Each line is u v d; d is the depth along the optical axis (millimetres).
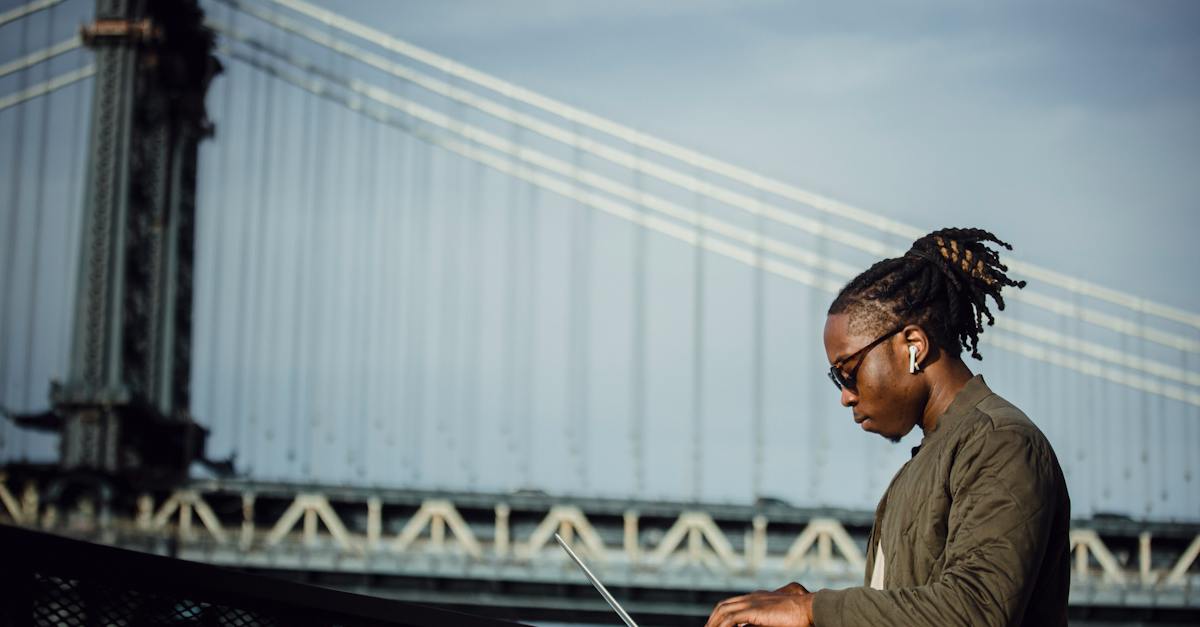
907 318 2229
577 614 32312
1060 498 2084
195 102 35469
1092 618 32812
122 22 33000
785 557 33281
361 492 32531
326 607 2064
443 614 2117
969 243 2295
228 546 31812
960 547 2025
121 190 32281
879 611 1980
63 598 1996
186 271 35125
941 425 2189
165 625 2031
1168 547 34156
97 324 31625
